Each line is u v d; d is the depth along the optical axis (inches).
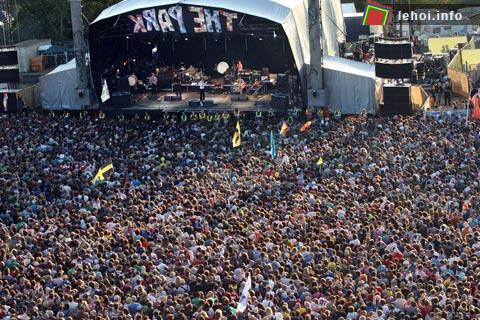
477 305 2773.1
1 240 3587.6
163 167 4571.9
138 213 3809.1
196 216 3690.9
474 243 3326.8
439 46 7470.5
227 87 6530.5
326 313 2704.2
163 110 6190.9
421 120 5201.8
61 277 3127.5
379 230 3427.7
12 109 6343.5
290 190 4097.0
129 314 2755.9
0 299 2987.2
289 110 5920.3
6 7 7199.8
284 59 6943.9
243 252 3228.3
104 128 5438.0
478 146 4677.7
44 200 4146.2
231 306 2805.1
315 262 3174.2
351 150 4648.1
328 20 7219.5
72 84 6481.3
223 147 4931.1
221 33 6245.1
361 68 6220.5
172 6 6161.4
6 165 4714.6
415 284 2930.6
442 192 3924.7
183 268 3100.4
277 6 6245.1
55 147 5078.7
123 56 6761.8
